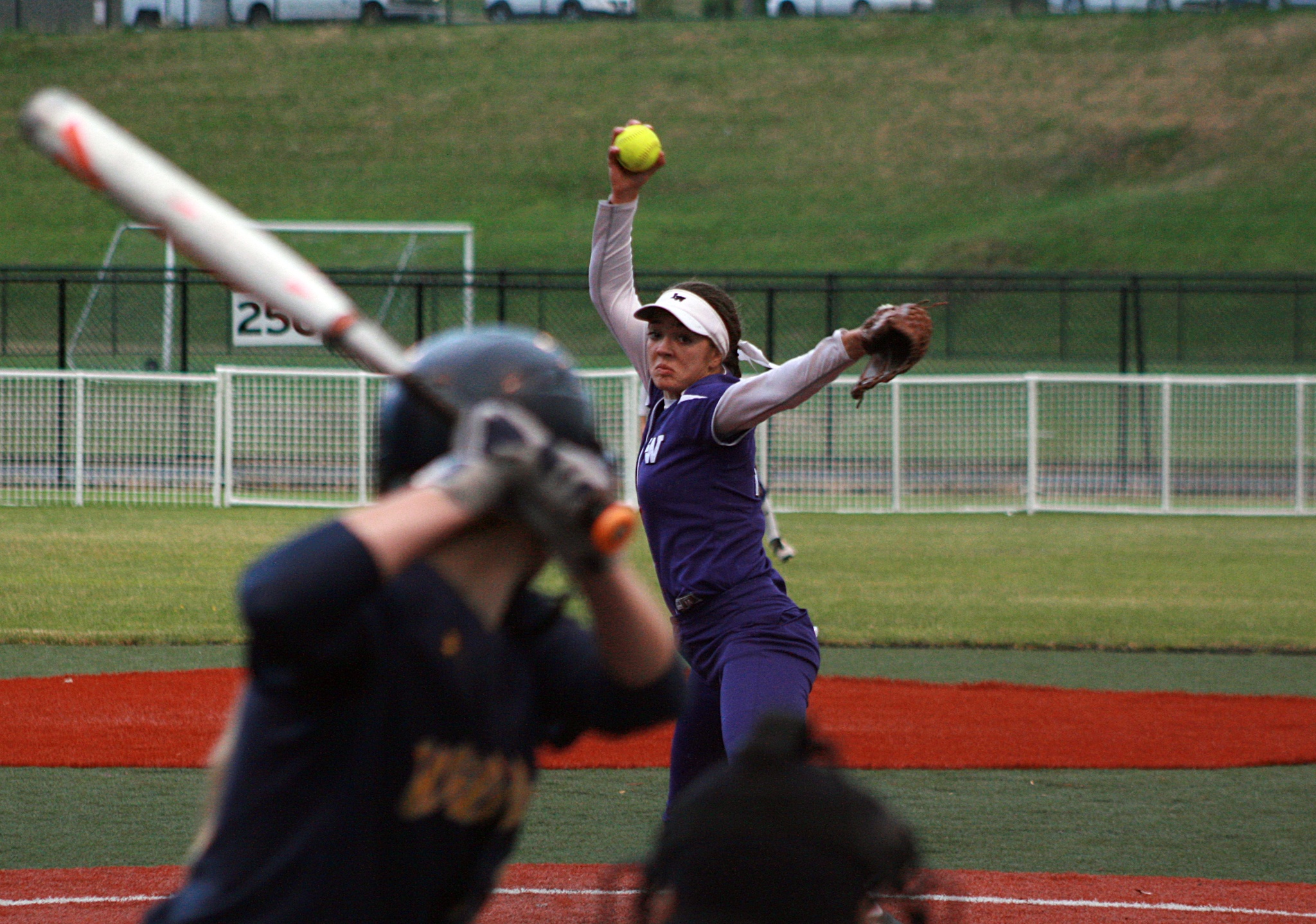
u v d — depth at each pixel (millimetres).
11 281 71812
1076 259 150750
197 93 192625
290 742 6473
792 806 5336
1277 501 73250
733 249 156375
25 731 27625
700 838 5312
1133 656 37875
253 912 6520
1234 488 75188
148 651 36219
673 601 16531
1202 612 43438
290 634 5969
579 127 187250
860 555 54844
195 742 27047
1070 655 37938
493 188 172875
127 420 74188
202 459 71750
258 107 190000
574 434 6840
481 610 6750
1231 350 129250
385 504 6160
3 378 70125
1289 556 55406
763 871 5199
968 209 166875
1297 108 181375
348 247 113875
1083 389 83312
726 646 16047
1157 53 197125
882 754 26922
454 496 6090
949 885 19094
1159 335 132125
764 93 195250
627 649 6977
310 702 6410
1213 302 138375
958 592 46594
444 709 6594
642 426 17906
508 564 6789
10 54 198750
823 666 36000
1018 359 119250
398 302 95500
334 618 6016
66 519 61219
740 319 17141
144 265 102062
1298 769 26422
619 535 6090
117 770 25031
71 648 36469
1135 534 61969
